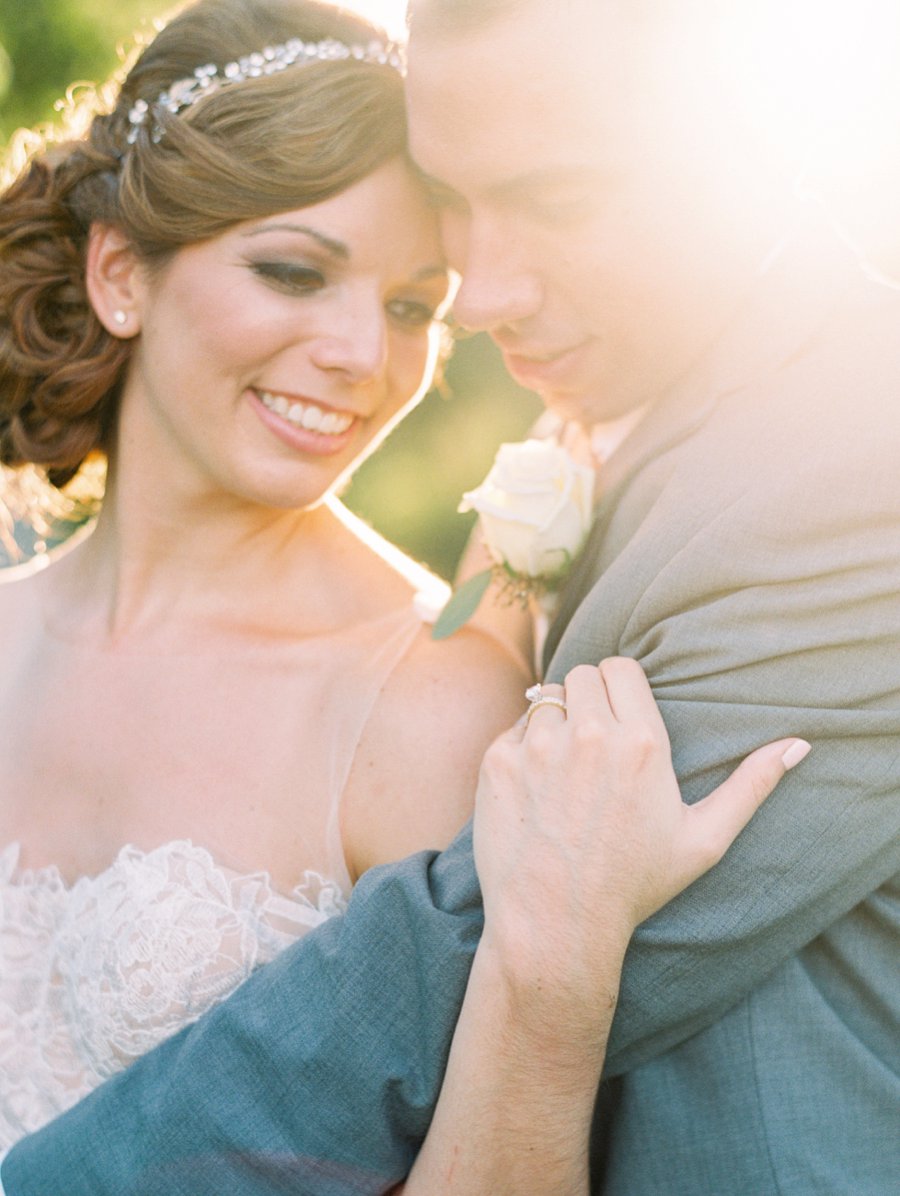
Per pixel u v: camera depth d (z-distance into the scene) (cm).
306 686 217
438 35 177
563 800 168
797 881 169
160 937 202
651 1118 181
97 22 541
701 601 176
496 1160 171
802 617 170
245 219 201
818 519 169
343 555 236
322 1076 178
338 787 207
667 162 179
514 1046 167
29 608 254
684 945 170
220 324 205
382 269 207
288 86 199
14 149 247
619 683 176
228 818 210
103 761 223
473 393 534
